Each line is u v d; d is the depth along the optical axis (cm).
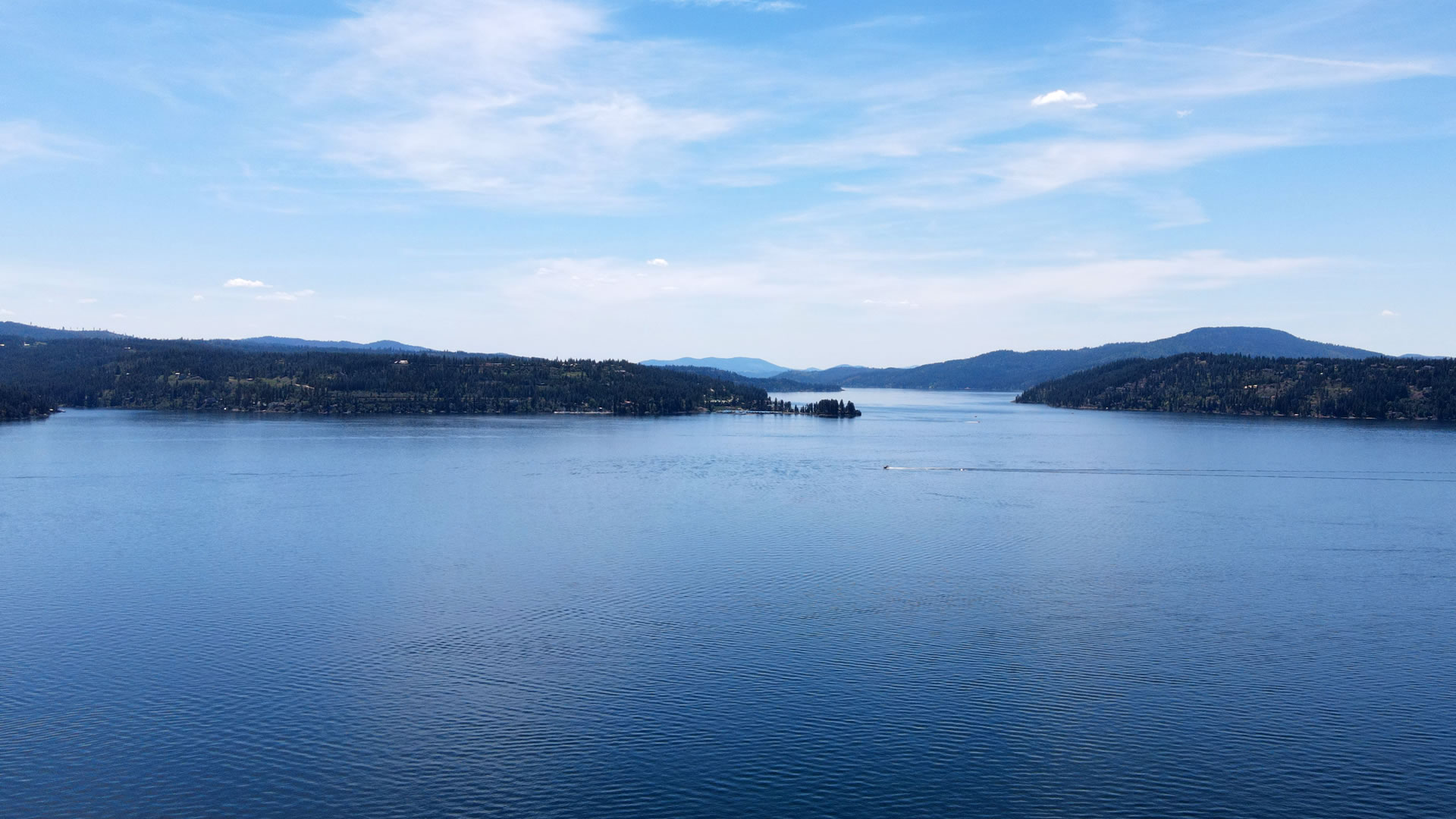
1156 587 10950
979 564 12125
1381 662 8331
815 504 17412
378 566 11931
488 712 7206
